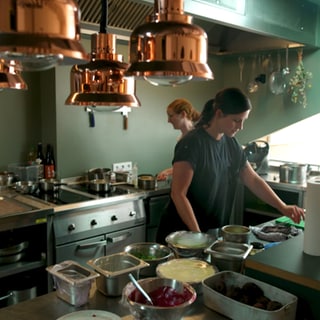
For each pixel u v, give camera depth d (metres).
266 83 3.94
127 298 1.10
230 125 1.92
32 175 3.14
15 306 1.20
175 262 1.38
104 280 1.24
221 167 2.04
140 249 1.49
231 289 1.19
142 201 3.09
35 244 2.63
